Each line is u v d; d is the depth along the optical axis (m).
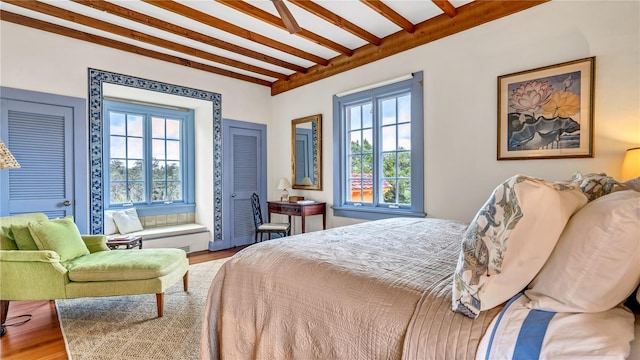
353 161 3.98
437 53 3.06
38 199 3.06
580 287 0.79
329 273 1.23
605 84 2.20
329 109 4.16
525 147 2.54
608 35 2.19
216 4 2.80
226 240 4.59
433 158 3.11
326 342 1.12
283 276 1.34
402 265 1.27
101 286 2.24
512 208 0.87
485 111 2.77
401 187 3.49
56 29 3.12
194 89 4.20
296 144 4.65
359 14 2.98
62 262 2.33
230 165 4.61
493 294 0.85
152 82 3.82
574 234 0.82
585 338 0.72
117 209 4.24
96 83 3.40
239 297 1.46
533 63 2.50
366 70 3.70
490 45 2.72
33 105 3.03
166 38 3.49
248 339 1.39
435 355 0.85
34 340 2.01
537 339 0.75
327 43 3.54
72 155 3.25
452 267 1.24
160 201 4.69
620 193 0.91
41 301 2.61
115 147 4.28
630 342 0.72
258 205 4.58
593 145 2.24
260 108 4.92
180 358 1.80
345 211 3.98
